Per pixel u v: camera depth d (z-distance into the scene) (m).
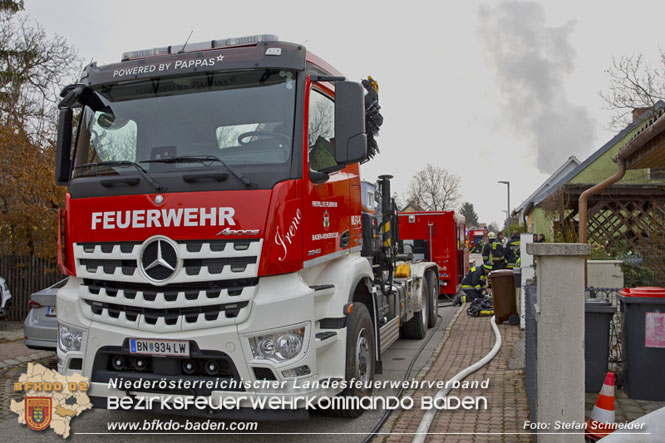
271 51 5.12
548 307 4.30
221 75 5.20
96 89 5.48
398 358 8.75
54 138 15.95
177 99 5.23
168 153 5.05
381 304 7.71
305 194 4.91
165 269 4.74
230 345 4.62
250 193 4.68
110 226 4.94
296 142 4.89
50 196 12.81
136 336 4.82
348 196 6.01
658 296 5.82
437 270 12.49
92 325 5.01
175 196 4.77
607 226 17.55
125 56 5.72
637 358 5.88
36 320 8.18
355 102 5.04
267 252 4.61
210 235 4.66
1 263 13.42
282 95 5.04
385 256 7.98
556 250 4.27
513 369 7.38
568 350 4.27
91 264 5.04
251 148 4.94
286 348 4.66
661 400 5.82
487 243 15.00
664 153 9.34
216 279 4.63
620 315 6.84
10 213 12.42
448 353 8.90
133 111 5.29
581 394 4.24
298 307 4.72
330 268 5.58
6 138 12.50
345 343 5.39
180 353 4.71
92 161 5.29
